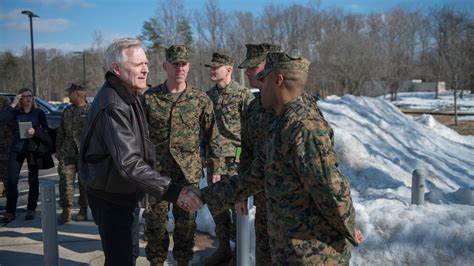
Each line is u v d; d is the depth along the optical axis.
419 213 3.98
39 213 6.34
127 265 2.87
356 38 41.84
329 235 2.18
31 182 5.98
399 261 3.71
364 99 12.69
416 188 4.36
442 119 24.31
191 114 3.82
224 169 4.11
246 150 3.47
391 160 8.31
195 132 3.86
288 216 2.19
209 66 4.41
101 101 2.75
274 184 2.24
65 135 5.77
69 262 4.45
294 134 2.13
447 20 34.38
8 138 6.89
